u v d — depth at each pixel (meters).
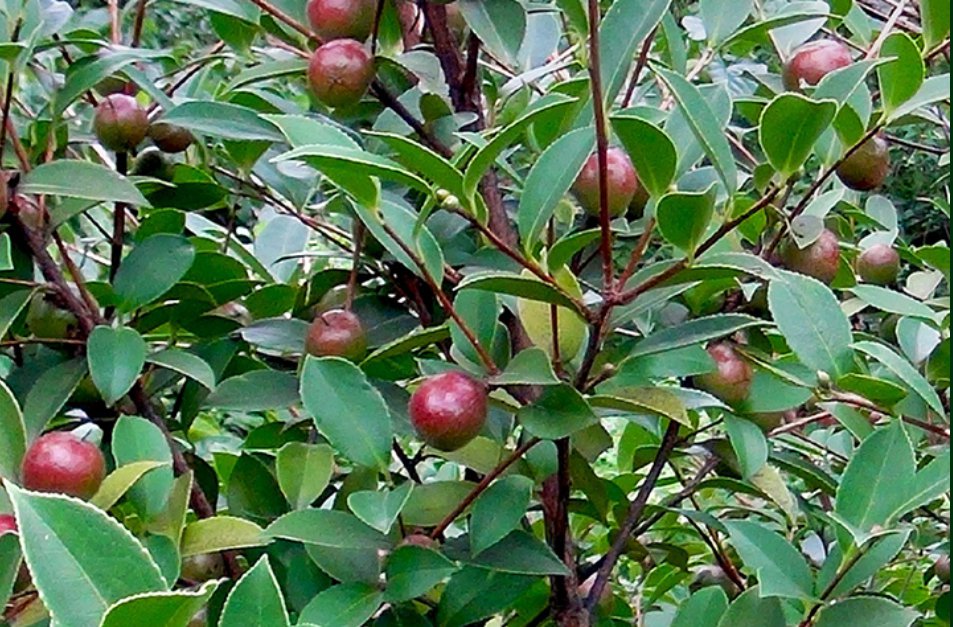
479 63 1.46
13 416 1.17
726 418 1.27
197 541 1.20
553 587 1.29
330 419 1.22
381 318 1.38
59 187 1.26
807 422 1.42
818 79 1.29
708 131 1.16
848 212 1.50
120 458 1.20
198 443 1.72
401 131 1.37
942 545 1.48
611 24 1.21
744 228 1.33
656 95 1.52
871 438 1.22
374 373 1.38
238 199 1.52
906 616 1.21
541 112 1.13
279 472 1.26
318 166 1.15
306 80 1.39
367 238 1.38
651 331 1.31
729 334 1.28
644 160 1.16
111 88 1.46
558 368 1.22
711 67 1.54
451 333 1.25
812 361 1.24
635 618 1.57
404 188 1.42
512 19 1.34
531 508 1.39
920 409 1.35
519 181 1.29
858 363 1.33
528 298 1.18
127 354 1.26
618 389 1.23
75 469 1.14
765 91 1.49
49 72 1.43
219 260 1.38
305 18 1.39
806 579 1.23
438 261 1.21
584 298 1.28
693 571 1.61
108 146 1.34
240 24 1.45
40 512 1.01
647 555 1.47
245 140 1.38
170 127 1.38
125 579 1.02
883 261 1.44
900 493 1.21
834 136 1.26
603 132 1.14
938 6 1.24
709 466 1.38
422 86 1.34
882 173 1.27
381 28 1.38
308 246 1.56
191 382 1.37
